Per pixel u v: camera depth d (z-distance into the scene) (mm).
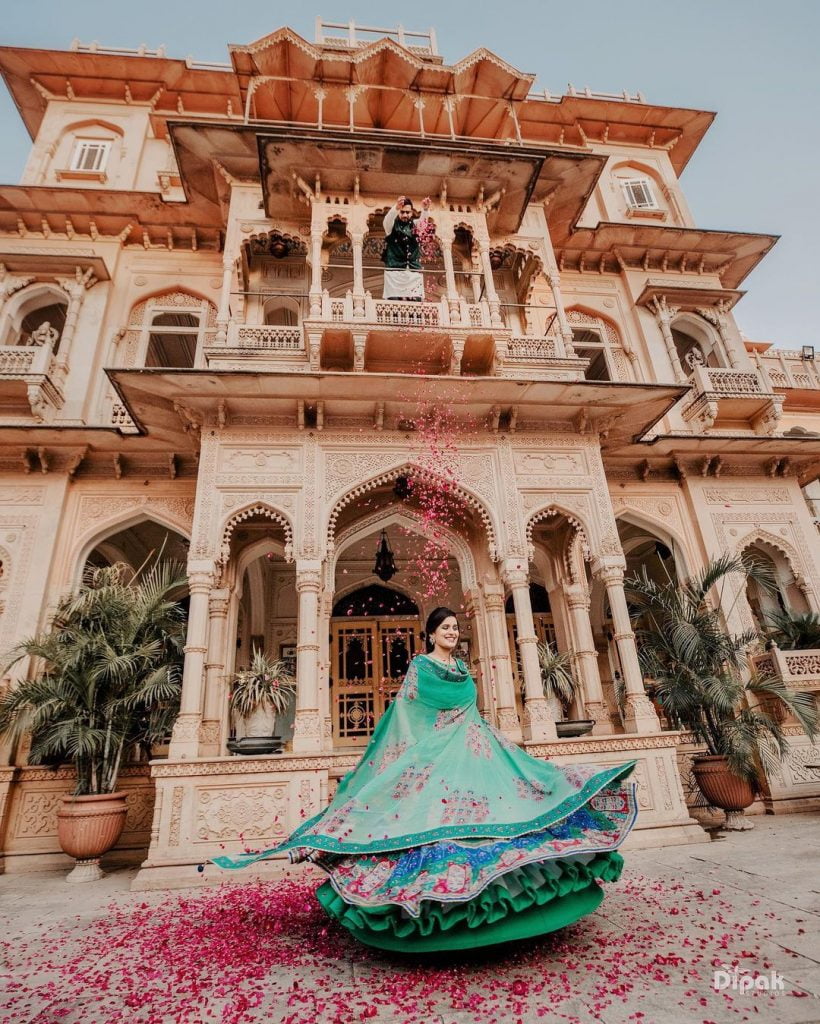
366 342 7996
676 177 14250
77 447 8539
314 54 9930
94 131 12047
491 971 2562
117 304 10438
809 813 7629
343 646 11406
